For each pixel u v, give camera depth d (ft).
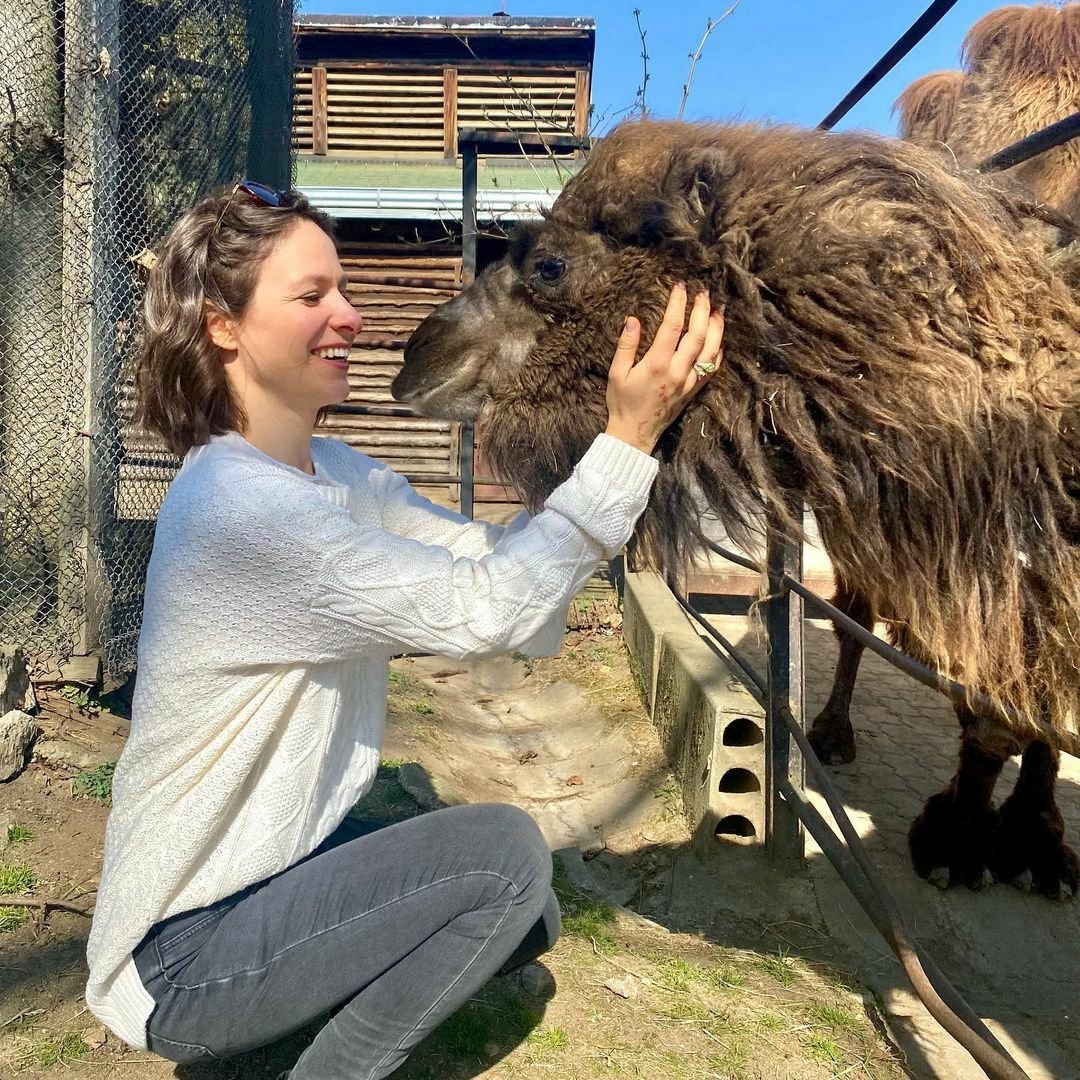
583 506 5.38
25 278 11.95
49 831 9.80
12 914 8.42
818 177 6.22
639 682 17.62
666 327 5.65
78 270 12.02
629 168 6.66
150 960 5.41
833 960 9.96
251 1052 7.06
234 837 5.37
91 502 12.14
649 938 9.62
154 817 5.30
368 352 32.99
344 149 38.11
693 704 13.05
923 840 11.43
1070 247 6.19
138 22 12.87
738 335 6.09
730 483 6.21
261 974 5.39
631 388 5.68
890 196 6.12
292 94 19.31
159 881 5.21
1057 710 6.17
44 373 12.05
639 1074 7.17
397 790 11.88
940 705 17.97
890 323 5.75
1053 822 11.14
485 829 5.73
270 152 17.21
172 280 5.59
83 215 12.00
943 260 5.86
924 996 7.16
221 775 5.22
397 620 5.15
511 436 7.01
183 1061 5.76
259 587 5.09
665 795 13.48
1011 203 6.45
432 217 30.45
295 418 6.09
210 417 5.82
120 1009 5.48
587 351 6.67
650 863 12.17
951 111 15.35
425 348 7.20
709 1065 7.43
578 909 9.73
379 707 6.25
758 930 10.50
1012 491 5.79
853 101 10.60
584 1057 7.27
